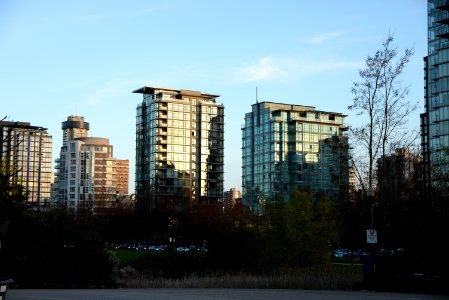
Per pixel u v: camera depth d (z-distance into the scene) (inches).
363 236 1472.7
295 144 6471.5
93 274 1280.8
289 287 1185.4
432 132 3777.1
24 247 1206.9
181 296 866.8
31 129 4995.1
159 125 6643.7
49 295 882.1
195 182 6815.9
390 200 1309.1
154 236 4677.7
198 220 4343.0
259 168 6717.5
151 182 6579.7
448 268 983.0
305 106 6850.4
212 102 7022.6
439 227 1069.8
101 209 5137.8
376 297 816.3
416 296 839.1
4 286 601.3
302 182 6407.5
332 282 1129.4
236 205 4532.5
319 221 1481.3
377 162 1344.7
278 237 1482.5
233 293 944.9
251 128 6899.6
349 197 1439.5
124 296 865.5
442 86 3703.3
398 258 995.9
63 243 1269.7
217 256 1631.4
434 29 4347.9
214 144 6943.9
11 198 976.3
